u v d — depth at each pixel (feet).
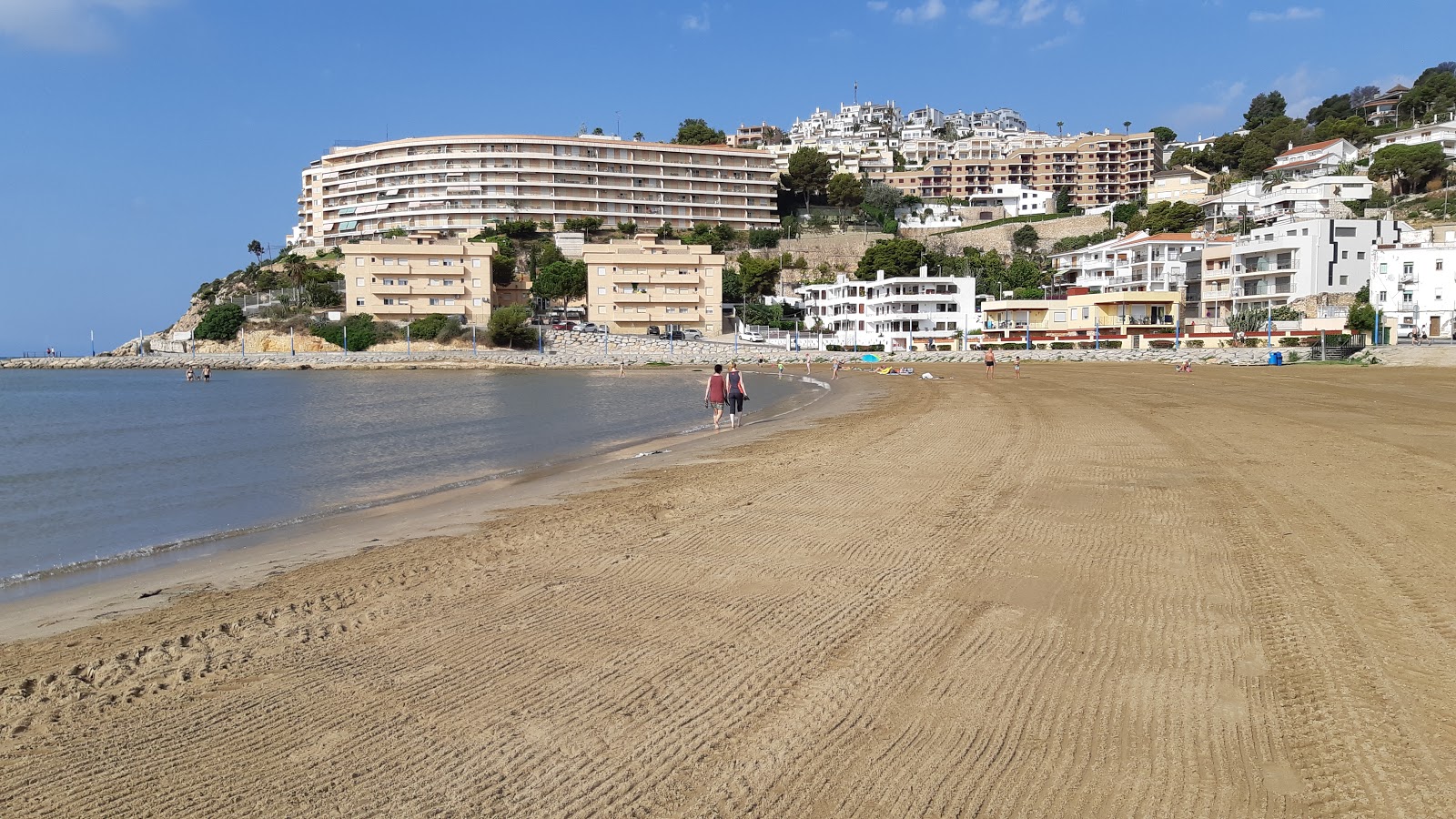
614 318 373.61
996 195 555.69
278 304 386.11
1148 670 20.26
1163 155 639.76
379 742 17.83
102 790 16.12
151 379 297.74
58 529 47.21
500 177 478.18
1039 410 92.43
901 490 45.50
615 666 21.61
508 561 33.30
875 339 343.87
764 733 17.74
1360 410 84.74
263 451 84.28
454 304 363.35
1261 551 30.12
